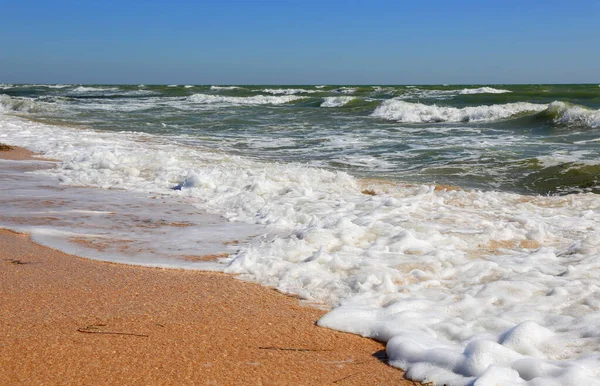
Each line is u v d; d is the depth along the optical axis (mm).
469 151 14570
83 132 17547
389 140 17125
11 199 8203
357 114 28156
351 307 4199
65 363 3189
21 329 3629
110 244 5969
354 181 9805
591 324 3770
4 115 24734
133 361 3256
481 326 3895
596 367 3135
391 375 3256
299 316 4125
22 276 4793
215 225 6855
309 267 5098
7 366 3127
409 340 3537
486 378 2953
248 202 7879
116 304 4180
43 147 13719
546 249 5785
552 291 4461
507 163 12664
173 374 3131
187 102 41469
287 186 8859
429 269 5102
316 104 38094
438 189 9906
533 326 3602
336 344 3676
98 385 2969
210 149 14789
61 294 4355
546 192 10250
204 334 3697
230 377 3133
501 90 45281
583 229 6840
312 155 14164
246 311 4168
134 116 26578
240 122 23594
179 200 8305
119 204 8008
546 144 15922
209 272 5109
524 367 3129
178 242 6094
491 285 4602
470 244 6098
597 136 17812
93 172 10320
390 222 6766
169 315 4004
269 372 3219
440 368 3230
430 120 25000
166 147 14312
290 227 6707
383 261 5270
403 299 4340
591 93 35375
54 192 8789
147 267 5215
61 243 5945
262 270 5090
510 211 7922
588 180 10883
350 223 6305
